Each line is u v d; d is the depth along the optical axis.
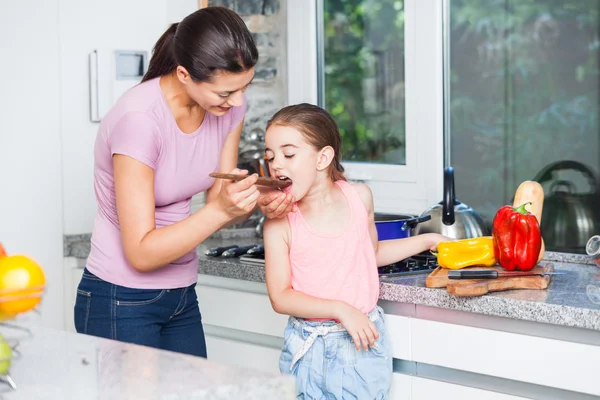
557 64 2.61
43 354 1.19
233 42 1.62
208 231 1.68
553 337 1.78
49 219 2.77
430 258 2.28
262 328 2.29
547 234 2.63
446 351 1.92
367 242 1.96
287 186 1.84
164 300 1.90
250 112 2.96
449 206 2.28
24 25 2.69
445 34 2.67
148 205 1.74
